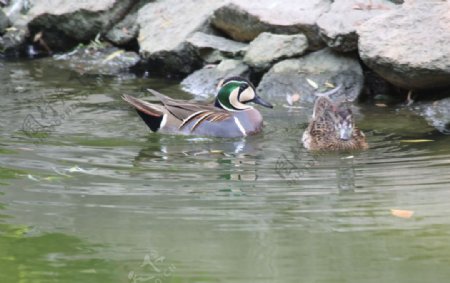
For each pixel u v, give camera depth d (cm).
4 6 2212
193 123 1450
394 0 1741
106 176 1185
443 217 1001
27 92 1719
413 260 885
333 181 1155
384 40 1569
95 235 962
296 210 1039
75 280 853
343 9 1719
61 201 1076
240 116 1466
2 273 868
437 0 1587
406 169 1205
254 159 1288
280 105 1636
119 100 1666
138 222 1000
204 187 1137
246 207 1050
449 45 1520
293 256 898
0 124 1472
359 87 1658
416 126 1458
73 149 1327
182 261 890
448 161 1235
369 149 1330
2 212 1034
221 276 855
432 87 1594
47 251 923
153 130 1458
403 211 1023
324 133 1354
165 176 1185
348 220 1000
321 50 1744
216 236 956
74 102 1642
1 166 1225
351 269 866
